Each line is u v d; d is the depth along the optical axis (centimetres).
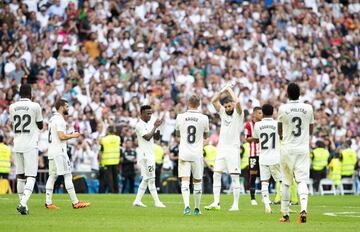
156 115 7831
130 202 5141
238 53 9000
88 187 7162
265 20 9681
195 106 4006
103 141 6819
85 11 8931
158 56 8650
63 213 4041
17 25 8581
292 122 3509
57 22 8712
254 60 9094
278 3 9881
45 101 7775
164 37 8975
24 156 4016
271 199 6075
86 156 7250
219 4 9525
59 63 8244
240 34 9256
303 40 9738
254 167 5188
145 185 4775
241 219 3772
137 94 8188
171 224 3412
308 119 3519
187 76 8388
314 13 9988
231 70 8681
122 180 7112
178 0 9369
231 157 4506
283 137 3544
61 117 4372
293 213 4328
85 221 3544
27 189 3956
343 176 7625
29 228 3181
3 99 7781
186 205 3997
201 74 8706
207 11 9400
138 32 8869
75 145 7262
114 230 3117
